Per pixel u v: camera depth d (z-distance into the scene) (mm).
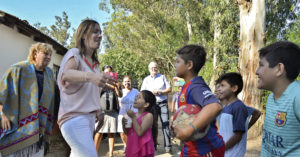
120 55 20922
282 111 1637
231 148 2391
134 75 21266
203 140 1680
